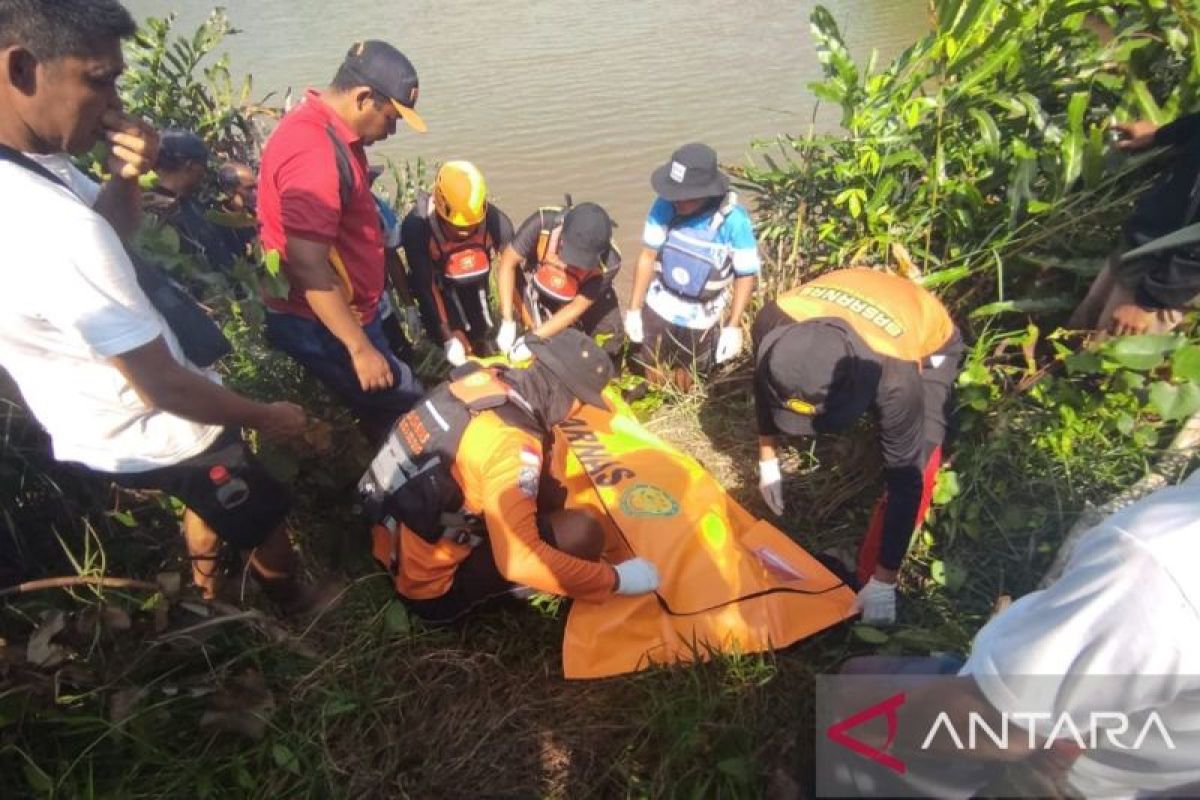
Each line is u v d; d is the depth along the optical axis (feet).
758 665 8.32
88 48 5.64
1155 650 3.66
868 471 10.96
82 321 5.95
